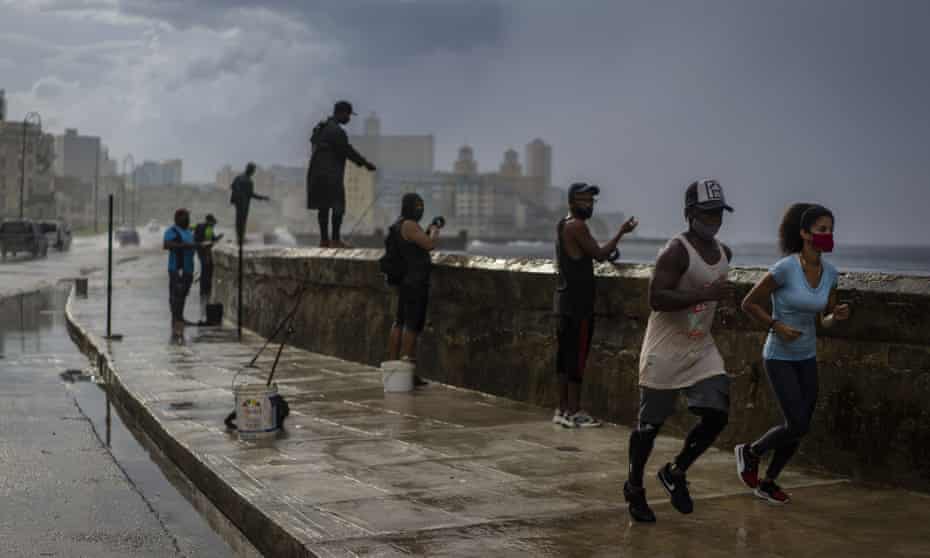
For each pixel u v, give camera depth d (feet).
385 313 41.73
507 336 33.35
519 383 32.78
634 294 27.50
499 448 25.21
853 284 21.53
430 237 36.06
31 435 29.78
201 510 21.66
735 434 24.32
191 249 54.08
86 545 19.01
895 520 18.33
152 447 28.35
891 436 20.89
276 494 20.44
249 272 58.13
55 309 78.79
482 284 34.01
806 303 18.61
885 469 20.99
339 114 52.39
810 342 19.02
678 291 17.58
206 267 84.17
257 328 56.29
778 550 16.48
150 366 41.86
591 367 29.32
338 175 52.19
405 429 27.86
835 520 18.33
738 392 24.25
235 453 24.63
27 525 20.31
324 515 18.79
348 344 44.29
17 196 534.78
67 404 35.76
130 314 67.67
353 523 18.24
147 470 25.52
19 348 53.72
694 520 18.35
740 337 24.22
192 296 86.07
